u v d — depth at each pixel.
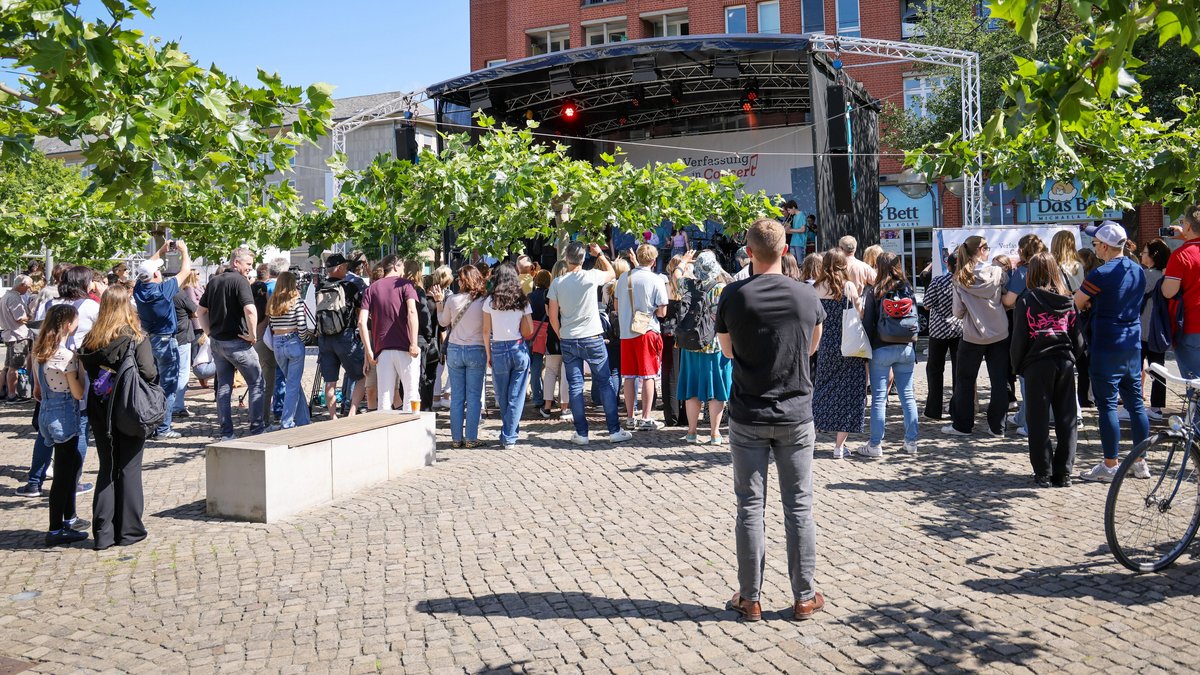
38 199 19.58
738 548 4.31
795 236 19.84
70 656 4.18
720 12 31.86
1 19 4.79
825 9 30.95
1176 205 8.92
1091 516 5.79
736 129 22.31
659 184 12.60
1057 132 3.83
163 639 4.34
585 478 7.35
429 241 14.77
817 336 4.41
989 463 7.41
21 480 8.10
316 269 16.33
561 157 13.91
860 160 17.16
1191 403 4.93
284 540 5.93
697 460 7.86
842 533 5.61
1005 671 3.67
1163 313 7.47
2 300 13.32
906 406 7.75
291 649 4.16
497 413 11.08
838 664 3.79
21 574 5.42
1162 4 3.66
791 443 4.26
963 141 11.27
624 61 18.25
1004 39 23.34
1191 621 4.13
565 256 8.84
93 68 4.66
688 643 4.06
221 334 9.28
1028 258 8.00
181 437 9.94
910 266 28.41
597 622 4.34
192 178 5.88
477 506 6.60
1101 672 3.64
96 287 9.39
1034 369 6.49
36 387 7.07
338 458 7.01
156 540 6.02
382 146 38.50
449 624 4.38
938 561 5.04
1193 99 11.30
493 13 35.62
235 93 5.83
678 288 8.59
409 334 8.98
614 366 10.26
